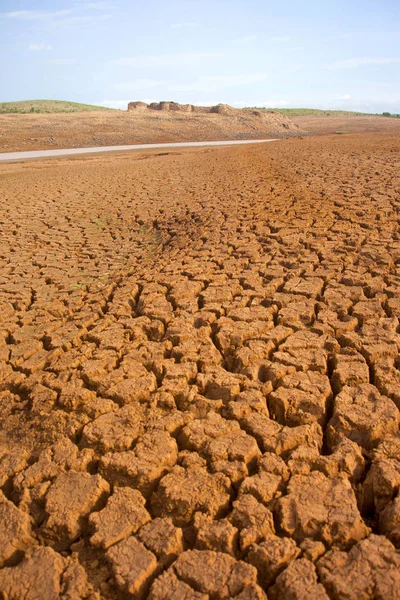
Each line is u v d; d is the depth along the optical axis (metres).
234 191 11.90
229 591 2.16
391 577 2.13
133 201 12.42
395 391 3.38
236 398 3.49
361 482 2.76
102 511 2.62
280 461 2.80
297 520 2.44
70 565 2.39
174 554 2.39
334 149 20.02
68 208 12.11
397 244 6.54
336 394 3.54
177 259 7.03
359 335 4.20
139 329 4.65
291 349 4.05
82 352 4.34
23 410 3.63
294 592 2.10
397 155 15.75
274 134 55.06
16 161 28.77
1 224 10.66
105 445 3.06
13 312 5.57
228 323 4.63
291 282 5.49
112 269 7.17
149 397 3.56
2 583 2.31
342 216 8.12
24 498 2.77
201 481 2.72
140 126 51.88
